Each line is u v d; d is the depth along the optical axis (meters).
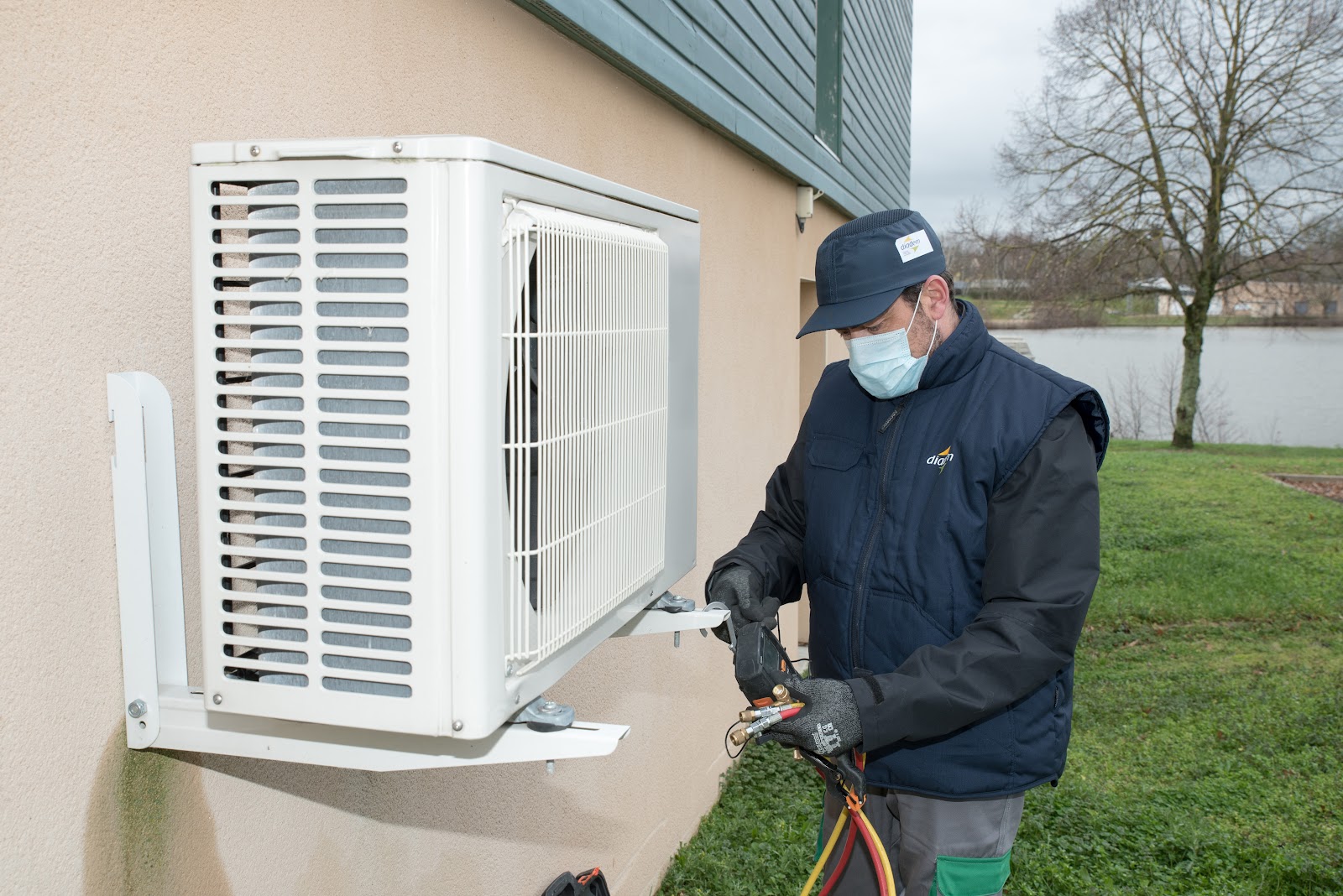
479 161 1.10
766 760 4.86
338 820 1.73
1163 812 4.62
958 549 1.91
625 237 1.60
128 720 1.28
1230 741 5.95
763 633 1.84
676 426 1.92
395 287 1.14
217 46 1.38
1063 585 1.78
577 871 2.87
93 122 1.19
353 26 1.68
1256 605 9.59
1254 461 19.95
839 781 2.00
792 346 5.73
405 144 1.10
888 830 2.13
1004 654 1.74
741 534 4.59
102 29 1.20
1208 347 28.77
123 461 1.25
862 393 2.16
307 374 1.17
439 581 1.14
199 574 1.39
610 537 1.58
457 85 2.04
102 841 1.25
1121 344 28.42
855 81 7.66
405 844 1.96
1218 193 20.64
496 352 1.14
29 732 1.14
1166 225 21.39
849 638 2.07
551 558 1.35
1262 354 28.50
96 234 1.21
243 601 1.22
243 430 1.24
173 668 1.30
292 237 1.17
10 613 1.11
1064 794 4.77
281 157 1.15
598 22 2.57
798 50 5.33
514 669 1.27
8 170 1.09
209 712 1.28
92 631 1.23
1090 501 1.81
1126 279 22.25
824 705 1.71
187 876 1.38
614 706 3.09
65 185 1.16
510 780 2.43
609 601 1.58
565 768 2.76
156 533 1.28
